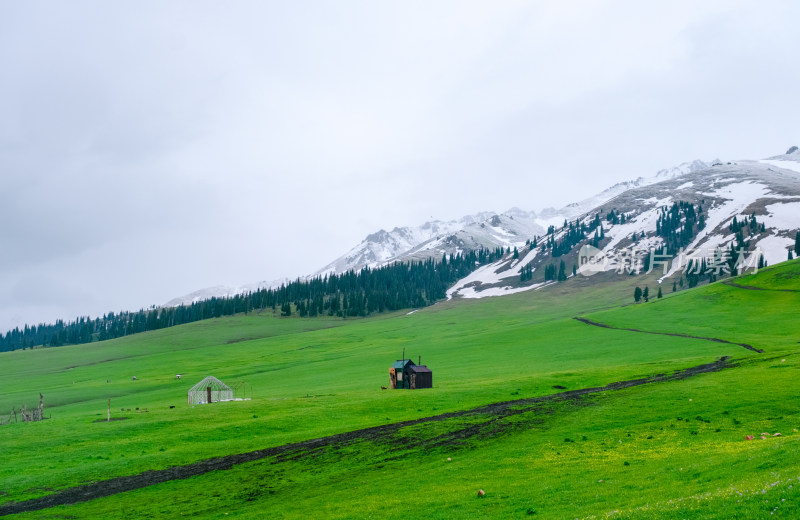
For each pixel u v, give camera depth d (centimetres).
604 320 16250
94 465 5378
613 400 6384
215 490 4488
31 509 4309
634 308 17438
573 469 3841
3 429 7150
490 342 15375
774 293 15688
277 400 8400
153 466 5278
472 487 3678
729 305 15400
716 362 8750
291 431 6384
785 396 5419
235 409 7700
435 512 3191
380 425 6291
